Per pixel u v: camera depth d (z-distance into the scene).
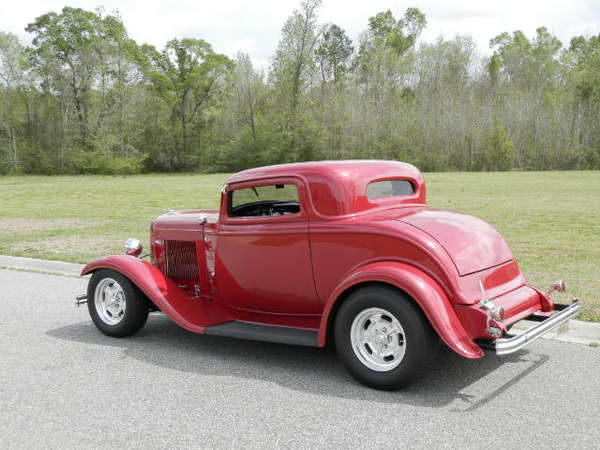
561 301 6.83
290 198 5.20
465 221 5.00
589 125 78.69
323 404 4.38
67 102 78.19
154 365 5.41
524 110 79.81
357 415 4.16
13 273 10.39
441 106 80.81
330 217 4.86
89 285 6.43
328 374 5.03
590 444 3.64
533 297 4.95
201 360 5.54
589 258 9.62
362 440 3.78
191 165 88.06
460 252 4.55
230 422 4.12
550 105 83.00
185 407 4.41
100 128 74.25
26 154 79.25
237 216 5.68
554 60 100.25
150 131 86.62
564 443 3.66
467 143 76.25
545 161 75.50
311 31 74.12
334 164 5.05
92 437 3.96
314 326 5.29
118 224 16.89
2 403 4.59
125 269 6.00
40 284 9.38
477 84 96.44
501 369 5.00
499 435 3.79
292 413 4.24
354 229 4.72
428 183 36.97
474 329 4.30
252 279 5.42
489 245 4.86
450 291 4.34
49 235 14.84
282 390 4.70
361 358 4.63
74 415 4.32
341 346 4.68
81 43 78.81
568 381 4.71
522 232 13.13
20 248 12.82
